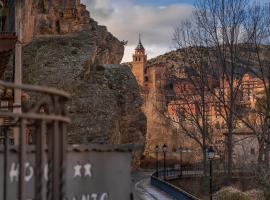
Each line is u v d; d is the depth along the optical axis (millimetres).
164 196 32062
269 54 43812
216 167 53156
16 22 24391
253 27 51812
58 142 4078
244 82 53812
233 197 31531
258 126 48094
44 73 56219
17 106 7461
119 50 75938
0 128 6949
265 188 30328
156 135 84938
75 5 69562
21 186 3754
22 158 3770
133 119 63281
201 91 49219
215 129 63719
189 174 51875
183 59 51625
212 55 48938
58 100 4141
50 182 4074
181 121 58094
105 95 57406
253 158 56000
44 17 66250
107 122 54312
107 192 6051
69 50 59906
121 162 6215
